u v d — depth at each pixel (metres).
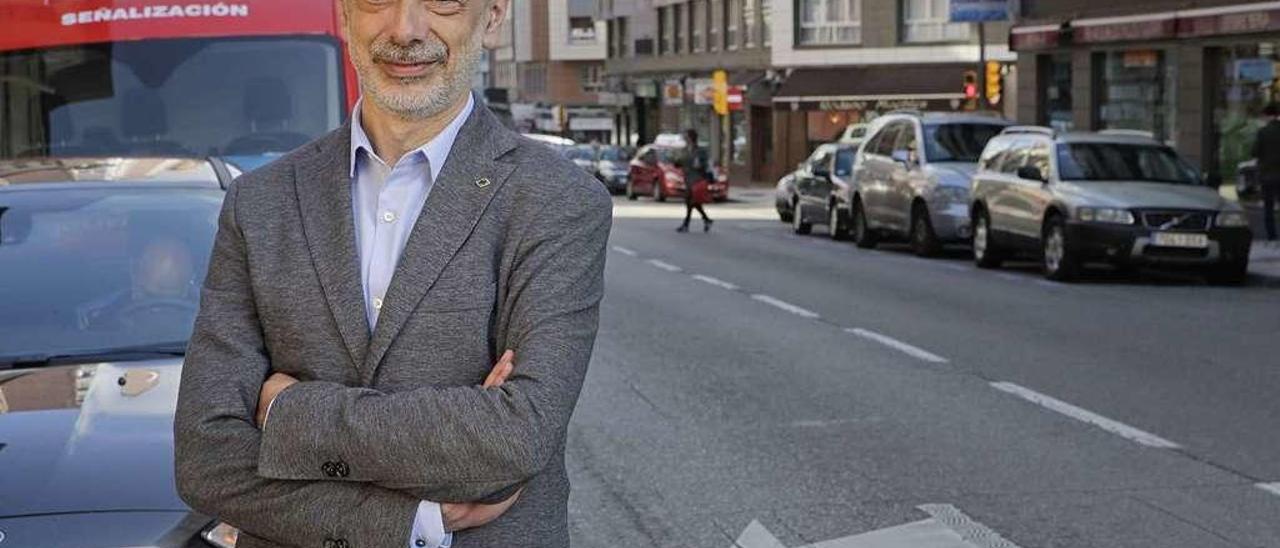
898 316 16.56
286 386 2.79
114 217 6.11
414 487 2.69
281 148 11.63
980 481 8.41
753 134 63.03
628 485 8.45
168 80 11.67
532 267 2.82
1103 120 33.66
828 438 9.65
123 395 4.96
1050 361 12.98
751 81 61.28
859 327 15.53
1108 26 32.00
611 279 21.25
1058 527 7.43
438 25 2.86
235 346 2.88
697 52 68.75
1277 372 12.32
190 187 6.36
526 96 105.38
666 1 72.50
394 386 2.80
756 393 11.41
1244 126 29.06
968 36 54.59
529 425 2.69
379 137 2.92
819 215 31.89
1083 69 33.97
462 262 2.83
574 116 87.31
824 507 7.88
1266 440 9.52
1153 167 21.50
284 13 11.86
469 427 2.66
